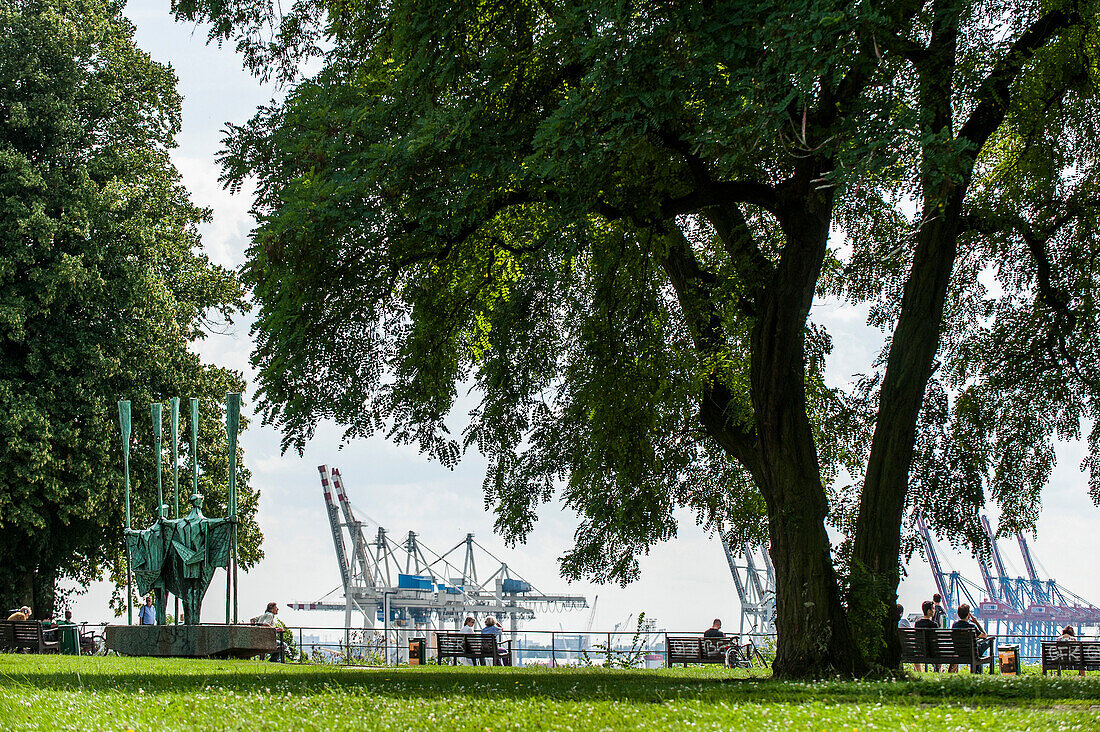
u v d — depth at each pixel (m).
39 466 31.34
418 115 16.31
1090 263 21.30
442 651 25.95
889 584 16.86
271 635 23.41
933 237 17.84
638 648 25.61
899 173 13.87
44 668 15.88
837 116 14.91
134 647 22.88
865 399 24.00
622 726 8.69
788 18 13.23
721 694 11.72
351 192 15.59
